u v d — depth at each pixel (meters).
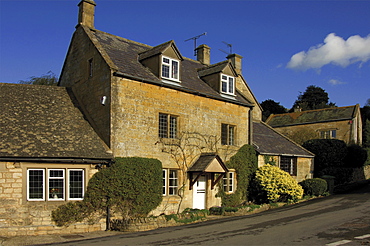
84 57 18.50
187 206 18.34
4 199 13.52
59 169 14.54
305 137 38.34
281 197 21.27
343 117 42.62
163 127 17.89
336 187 26.19
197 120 19.28
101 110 16.47
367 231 11.81
